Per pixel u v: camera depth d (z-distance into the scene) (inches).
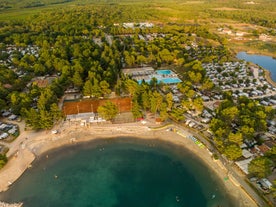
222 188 4990.2
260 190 4867.1
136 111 6825.8
